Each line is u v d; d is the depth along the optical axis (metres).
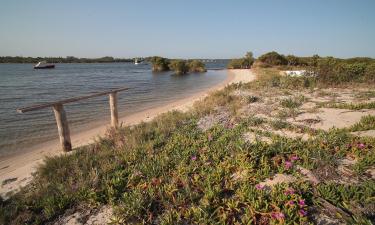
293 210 3.28
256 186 3.90
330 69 16.44
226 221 3.34
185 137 6.71
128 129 7.94
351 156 4.66
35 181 5.25
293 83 15.56
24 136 9.99
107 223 3.57
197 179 4.41
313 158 4.61
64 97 21.55
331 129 6.27
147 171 4.87
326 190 3.56
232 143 5.77
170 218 3.46
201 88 27.25
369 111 8.05
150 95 21.83
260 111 8.90
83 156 6.00
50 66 93.75
